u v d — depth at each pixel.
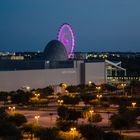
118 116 139.62
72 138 101.62
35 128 117.12
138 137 124.38
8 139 98.31
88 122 151.25
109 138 108.69
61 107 156.25
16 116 133.62
